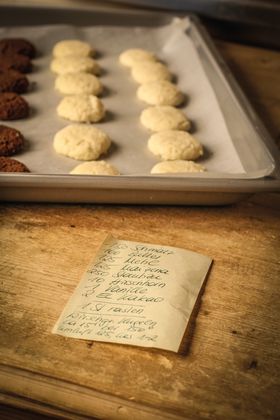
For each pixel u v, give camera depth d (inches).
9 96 23.3
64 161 21.3
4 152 21.0
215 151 22.1
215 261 18.0
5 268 17.0
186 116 24.2
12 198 19.0
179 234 18.8
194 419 14.2
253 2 28.4
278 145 22.7
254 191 18.7
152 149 21.9
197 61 26.7
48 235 18.3
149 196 19.1
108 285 16.7
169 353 15.3
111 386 14.6
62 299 16.4
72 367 14.8
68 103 23.5
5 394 14.3
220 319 16.3
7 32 28.1
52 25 28.7
